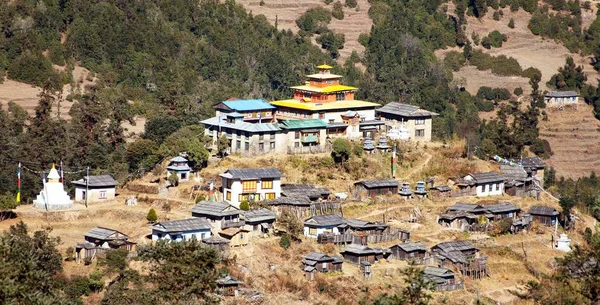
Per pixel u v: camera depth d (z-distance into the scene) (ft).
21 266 570.46
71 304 589.32
